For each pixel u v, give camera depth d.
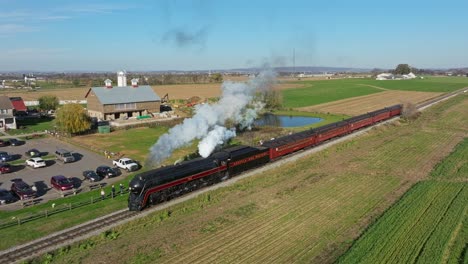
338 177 38.44
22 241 25.27
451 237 24.34
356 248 22.94
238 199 32.56
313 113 89.38
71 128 62.81
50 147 56.72
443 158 45.62
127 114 81.44
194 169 34.38
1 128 71.25
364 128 67.81
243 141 56.50
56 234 25.95
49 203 32.78
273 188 35.28
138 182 30.09
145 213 29.39
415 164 43.16
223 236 25.36
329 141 57.03
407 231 25.19
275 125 73.38
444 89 152.25
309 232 25.69
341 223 27.06
